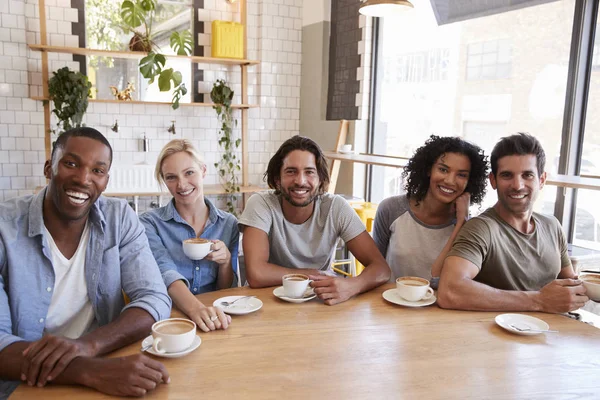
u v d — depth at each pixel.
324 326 1.47
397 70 4.18
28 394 1.08
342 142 4.46
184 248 1.79
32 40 4.39
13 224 1.41
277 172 1.99
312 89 5.11
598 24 2.67
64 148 1.38
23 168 4.47
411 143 4.07
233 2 4.98
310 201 1.93
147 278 1.54
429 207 2.05
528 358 1.29
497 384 1.15
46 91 4.27
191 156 2.02
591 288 1.59
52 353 1.13
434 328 1.47
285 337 1.39
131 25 4.32
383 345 1.35
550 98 2.89
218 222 2.13
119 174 4.62
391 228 2.14
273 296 1.74
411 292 1.64
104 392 1.08
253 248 1.90
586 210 2.79
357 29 4.43
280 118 5.30
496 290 1.64
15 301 1.40
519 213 1.75
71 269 1.50
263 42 5.09
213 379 1.14
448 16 3.58
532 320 1.51
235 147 5.19
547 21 2.87
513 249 1.78
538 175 1.72
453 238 1.93
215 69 5.01
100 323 1.57
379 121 4.45
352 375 1.18
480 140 3.41
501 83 3.21
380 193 4.55
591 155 2.74
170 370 1.18
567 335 1.44
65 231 1.47
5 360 1.15
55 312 1.48
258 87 5.16
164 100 4.84
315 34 4.99
